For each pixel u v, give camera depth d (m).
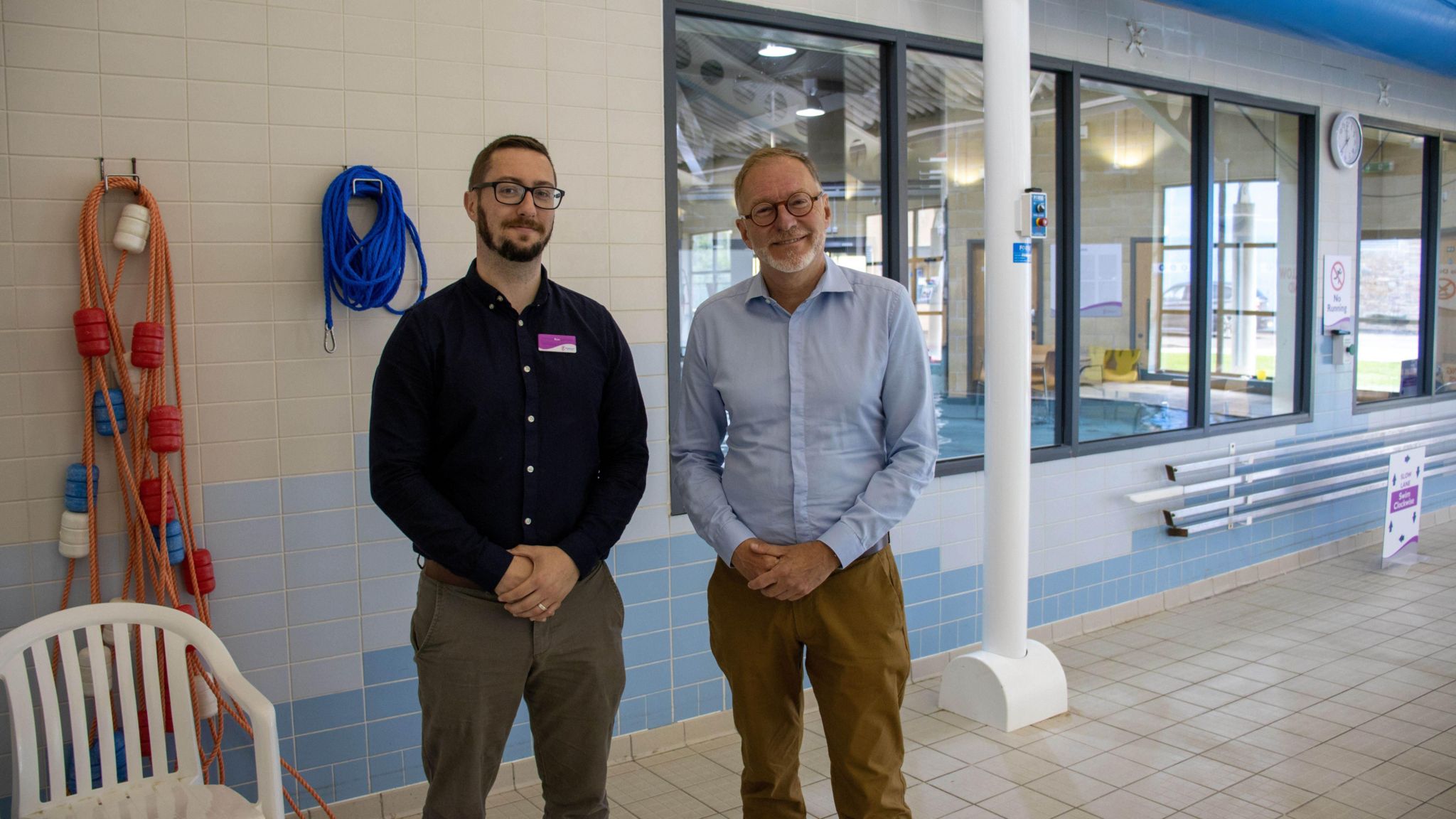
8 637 1.94
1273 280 5.42
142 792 2.02
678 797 2.98
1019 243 3.32
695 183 3.46
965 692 3.49
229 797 1.98
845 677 2.12
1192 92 4.82
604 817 2.20
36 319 2.40
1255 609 4.75
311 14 2.65
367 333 2.77
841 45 3.71
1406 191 6.24
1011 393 3.37
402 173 2.79
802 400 2.14
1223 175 5.12
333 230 2.63
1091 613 4.49
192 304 2.55
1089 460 4.45
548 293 2.10
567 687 2.10
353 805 2.81
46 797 2.43
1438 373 6.58
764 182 2.04
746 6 3.38
